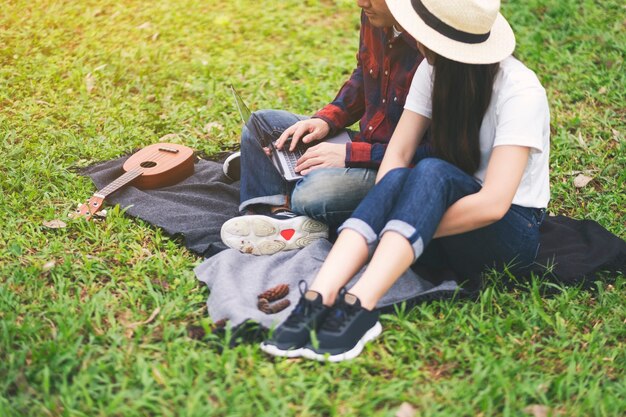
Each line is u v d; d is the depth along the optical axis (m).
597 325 3.19
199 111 5.03
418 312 3.18
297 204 3.48
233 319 2.95
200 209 3.96
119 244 3.64
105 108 5.02
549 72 5.68
